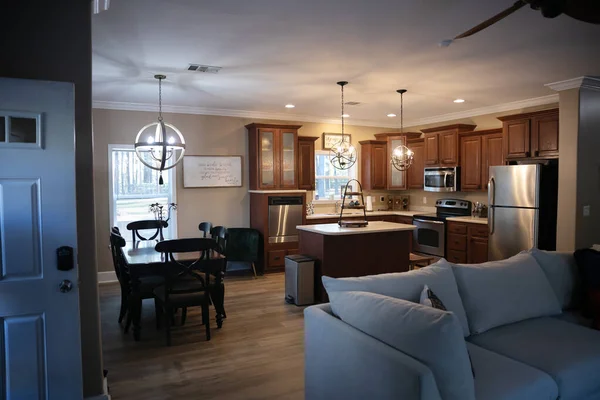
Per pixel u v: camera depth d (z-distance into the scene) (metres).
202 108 6.41
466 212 6.76
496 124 6.43
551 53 3.75
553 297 2.96
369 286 2.37
